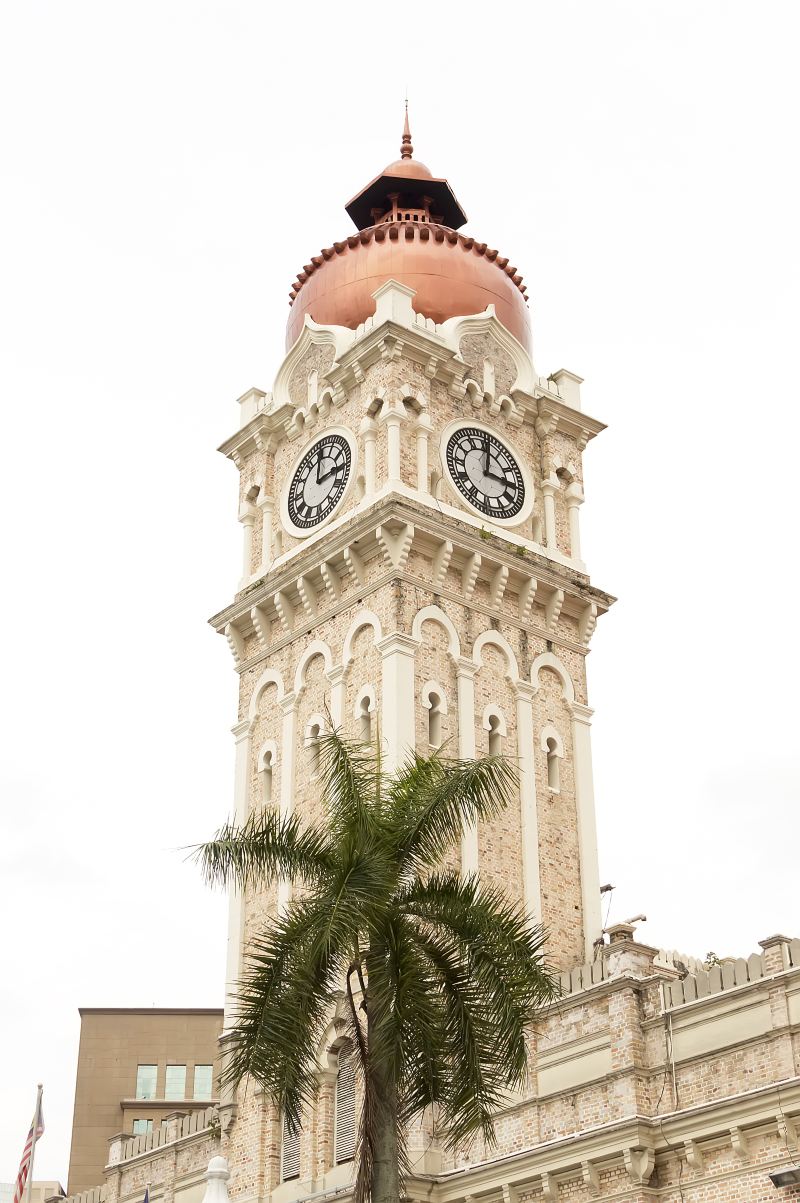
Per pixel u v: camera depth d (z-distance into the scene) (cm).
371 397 6391
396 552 6009
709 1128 4259
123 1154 6581
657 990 4628
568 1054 4794
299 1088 3525
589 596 6494
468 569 6153
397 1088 3488
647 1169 4344
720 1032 4419
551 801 6078
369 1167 3400
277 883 6059
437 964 3647
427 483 6231
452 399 6525
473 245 7000
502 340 6794
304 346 6875
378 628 5956
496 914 3709
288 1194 5444
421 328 6512
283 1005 3522
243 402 7125
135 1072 10906
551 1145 4559
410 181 7206
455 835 3775
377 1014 3500
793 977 4259
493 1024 3600
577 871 6031
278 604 6431
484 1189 4734
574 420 6838
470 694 5975
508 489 6531
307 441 6712
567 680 6356
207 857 3728
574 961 5819
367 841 3606
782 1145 4119
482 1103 3594
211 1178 4009
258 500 6825
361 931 3622
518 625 6291
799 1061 4175
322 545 6228
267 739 6369
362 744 3972
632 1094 4491
